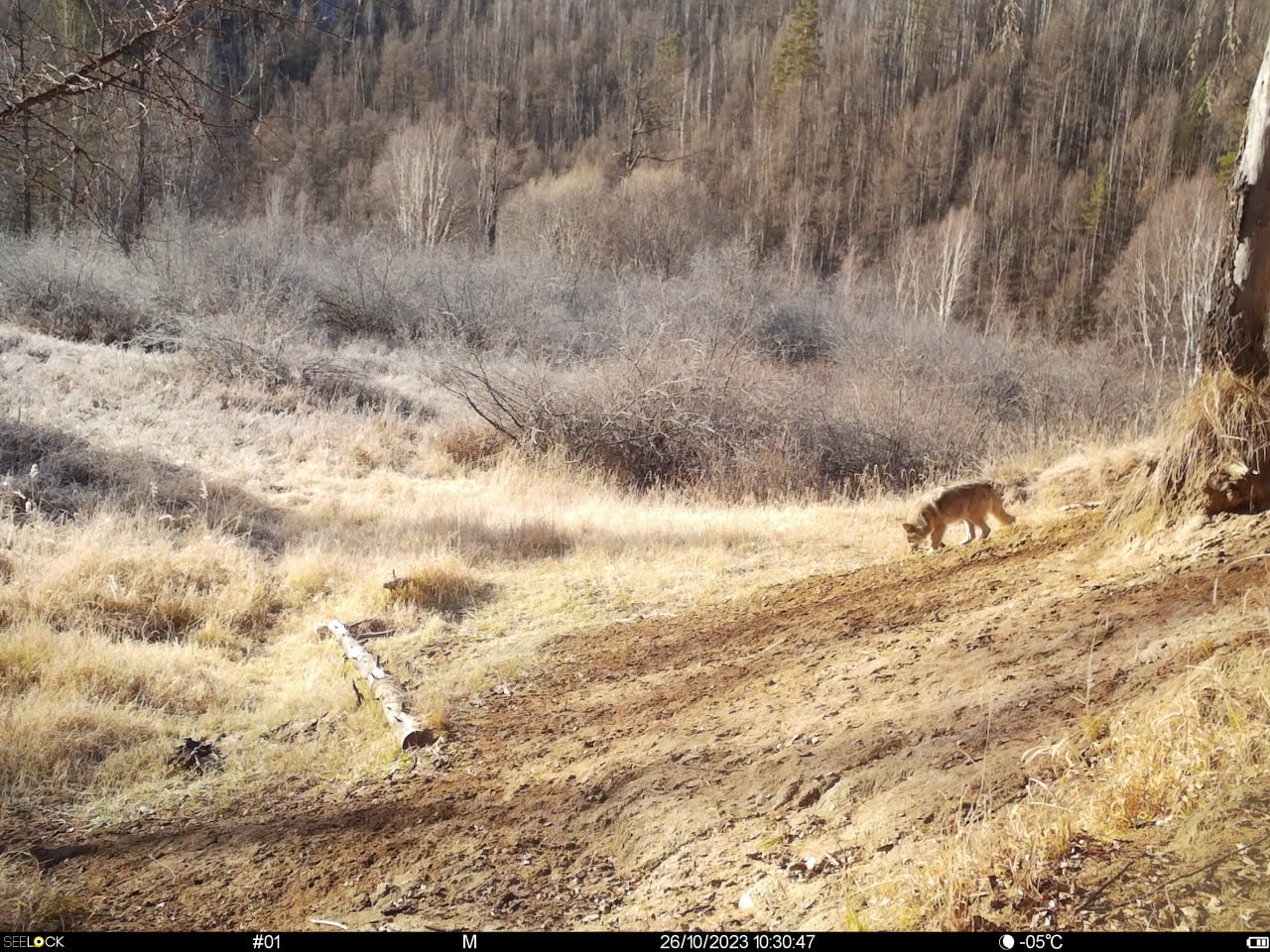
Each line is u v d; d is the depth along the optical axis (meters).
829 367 23.61
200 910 3.89
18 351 15.61
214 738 5.63
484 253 31.84
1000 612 4.89
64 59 6.05
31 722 5.30
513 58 75.75
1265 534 4.39
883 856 3.07
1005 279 50.31
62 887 4.12
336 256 26.06
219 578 8.16
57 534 8.88
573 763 4.73
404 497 12.12
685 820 3.83
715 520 10.70
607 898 3.50
